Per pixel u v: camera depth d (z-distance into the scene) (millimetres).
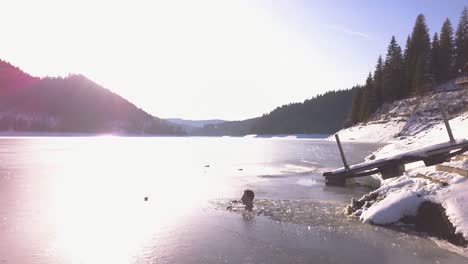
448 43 81875
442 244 8812
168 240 9461
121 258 8219
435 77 81688
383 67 93000
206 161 34938
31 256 8320
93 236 9844
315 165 30125
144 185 18922
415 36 87312
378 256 8141
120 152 49812
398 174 17234
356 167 18359
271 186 18531
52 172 24188
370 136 78688
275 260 7988
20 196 15430
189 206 13633
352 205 12273
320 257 8125
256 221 11289
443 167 11961
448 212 9070
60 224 11016
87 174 23562
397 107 81250
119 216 12039
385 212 10570
